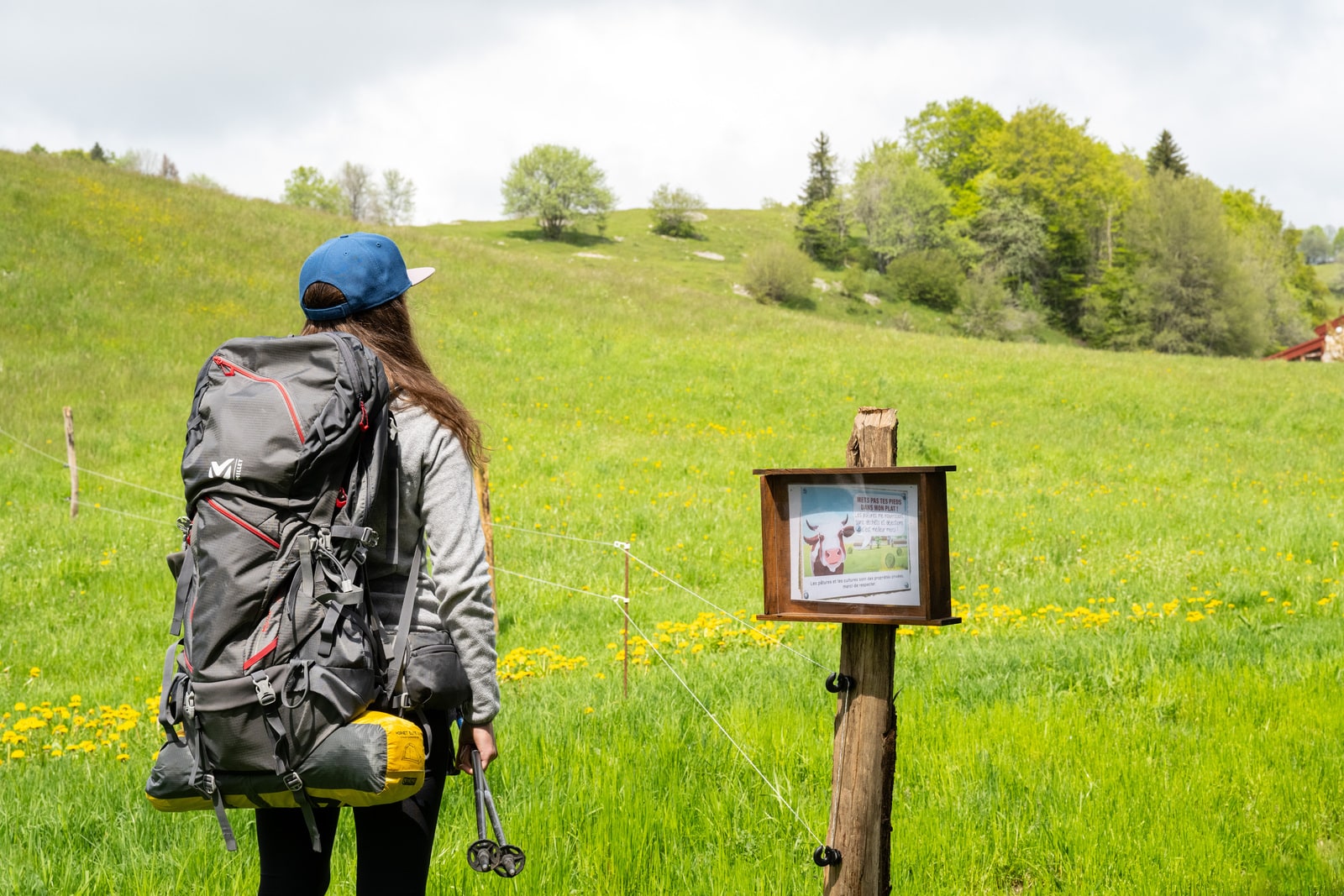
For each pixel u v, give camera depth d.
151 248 29.00
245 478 2.11
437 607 2.34
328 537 2.12
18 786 4.54
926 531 2.59
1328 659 6.44
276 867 2.36
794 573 2.75
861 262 100.25
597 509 14.28
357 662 2.10
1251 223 103.81
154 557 11.56
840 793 2.76
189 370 21.17
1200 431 22.94
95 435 16.64
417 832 2.30
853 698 2.74
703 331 31.08
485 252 38.84
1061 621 8.76
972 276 91.00
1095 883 3.55
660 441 19.42
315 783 2.08
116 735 5.62
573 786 4.27
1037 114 97.31
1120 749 4.77
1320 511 14.11
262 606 2.09
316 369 2.22
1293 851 3.82
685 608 10.04
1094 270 92.88
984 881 3.67
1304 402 26.03
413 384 2.38
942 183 101.31
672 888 3.57
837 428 21.55
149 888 3.44
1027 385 26.42
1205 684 5.85
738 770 4.58
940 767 4.61
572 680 7.03
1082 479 17.83
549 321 29.25
